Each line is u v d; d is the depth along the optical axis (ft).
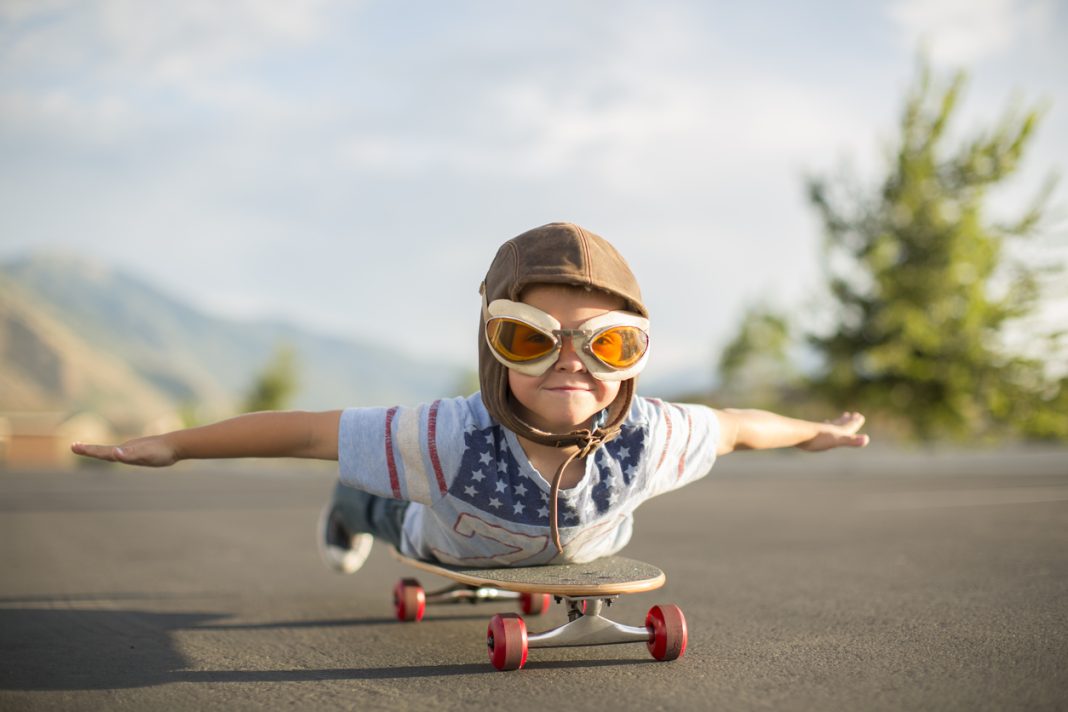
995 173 65.72
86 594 14.79
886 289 66.59
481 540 9.22
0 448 243.81
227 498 44.98
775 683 8.05
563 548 9.31
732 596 13.35
